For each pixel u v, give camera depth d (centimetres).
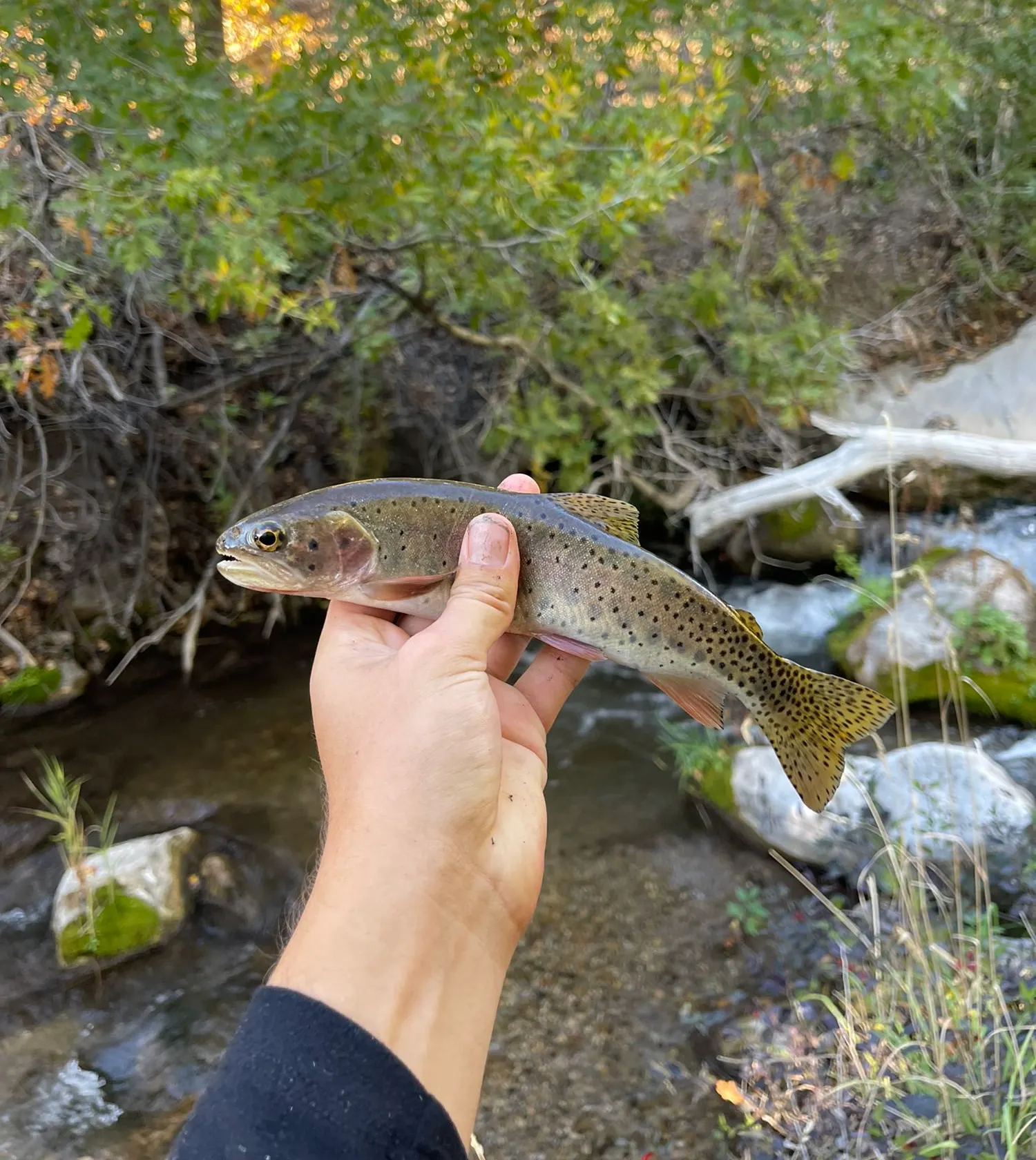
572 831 88
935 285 157
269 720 108
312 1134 24
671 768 96
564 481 115
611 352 108
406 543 43
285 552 42
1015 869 72
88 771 99
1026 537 119
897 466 122
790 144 134
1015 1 135
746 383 119
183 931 78
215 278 80
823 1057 60
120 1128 62
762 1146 56
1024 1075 53
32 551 106
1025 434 132
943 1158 52
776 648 116
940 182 161
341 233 91
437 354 125
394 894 30
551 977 71
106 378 98
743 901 76
